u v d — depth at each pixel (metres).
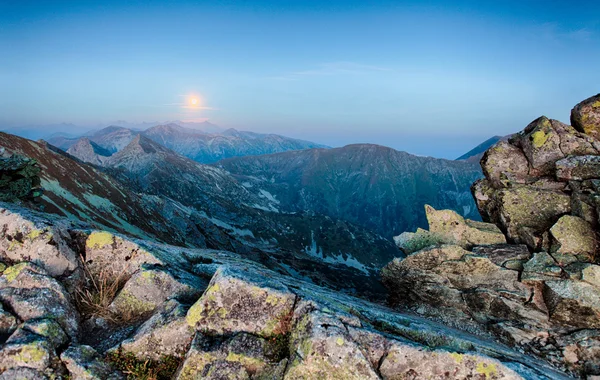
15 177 22.39
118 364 8.85
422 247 21.02
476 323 17.11
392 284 21.25
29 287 9.59
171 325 9.42
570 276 14.98
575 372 13.70
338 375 8.27
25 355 7.91
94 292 11.16
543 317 15.38
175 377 8.62
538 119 21.84
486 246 19.17
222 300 9.66
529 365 10.63
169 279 11.16
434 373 8.78
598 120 19.44
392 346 9.03
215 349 8.83
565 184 19.12
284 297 9.82
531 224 19.12
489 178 22.33
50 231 10.88
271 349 9.15
